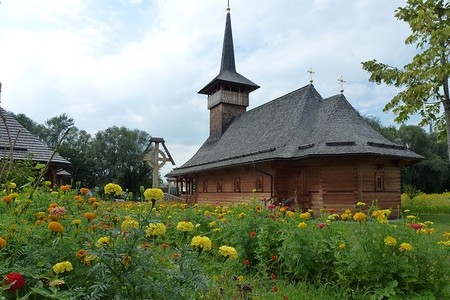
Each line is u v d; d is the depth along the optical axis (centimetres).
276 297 398
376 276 413
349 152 1535
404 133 4975
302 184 1772
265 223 546
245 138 2523
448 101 1155
